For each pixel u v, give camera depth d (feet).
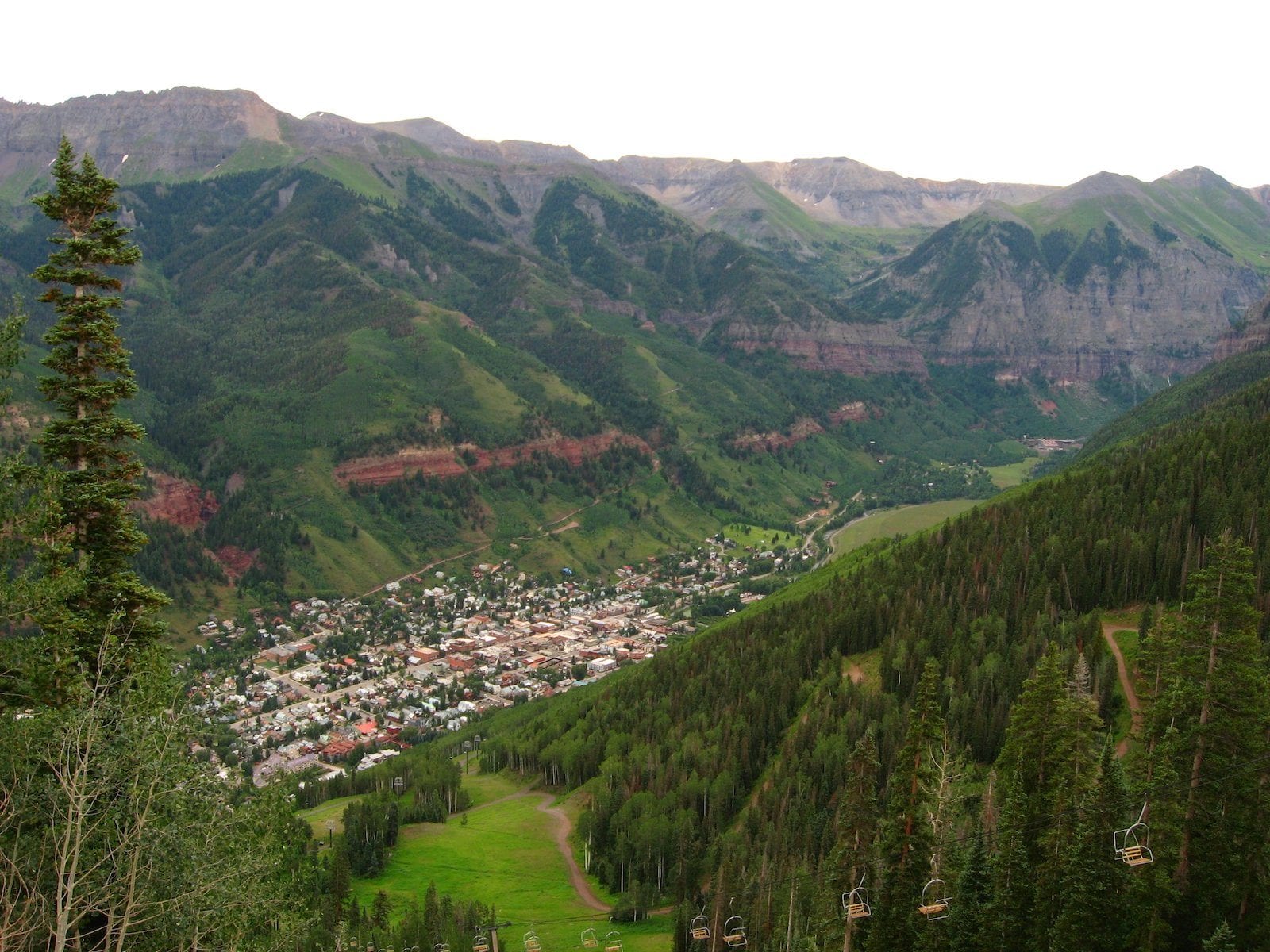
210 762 199.21
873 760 249.96
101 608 218.18
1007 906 232.32
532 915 415.85
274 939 191.31
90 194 229.04
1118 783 220.23
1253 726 224.53
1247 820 218.59
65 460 227.81
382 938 348.59
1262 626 373.40
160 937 167.53
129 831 162.71
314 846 429.79
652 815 443.32
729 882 350.84
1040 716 270.05
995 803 291.99
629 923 403.95
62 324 228.84
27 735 159.12
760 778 465.06
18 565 227.61
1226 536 245.86
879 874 246.27
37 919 158.30
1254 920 211.61
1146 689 312.09
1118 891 215.51
